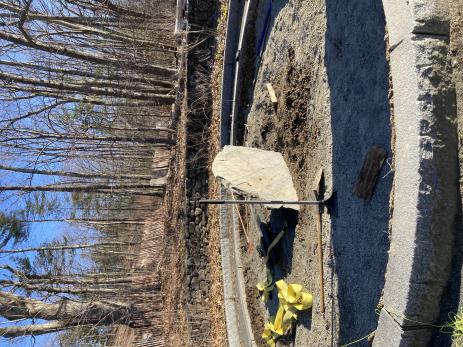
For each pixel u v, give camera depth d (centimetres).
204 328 816
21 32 794
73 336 1228
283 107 565
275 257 567
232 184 529
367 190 370
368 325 368
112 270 1491
